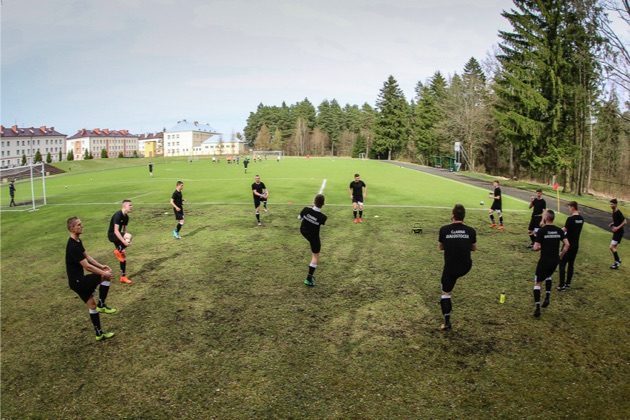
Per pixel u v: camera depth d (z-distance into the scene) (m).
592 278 10.39
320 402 5.46
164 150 167.62
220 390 5.78
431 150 75.38
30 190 36.66
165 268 11.48
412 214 19.34
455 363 6.36
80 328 7.93
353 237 14.78
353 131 131.00
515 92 31.47
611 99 27.28
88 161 76.69
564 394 5.56
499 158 57.41
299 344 7.03
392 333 7.38
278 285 9.94
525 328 7.55
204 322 7.98
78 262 7.01
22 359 6.80
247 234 15.55
